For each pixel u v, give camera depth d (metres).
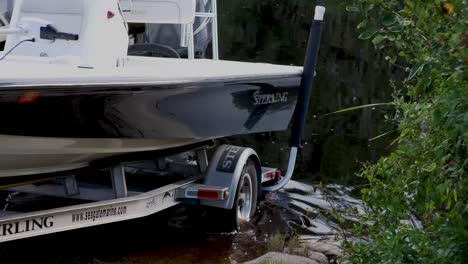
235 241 6.14
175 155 6.62
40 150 4.98
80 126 4.95
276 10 24.75
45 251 5.59
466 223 3.58
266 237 6.28
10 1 5.90
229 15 23.33
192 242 6.05
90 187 5.80
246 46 17.88
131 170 6.67
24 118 4.61
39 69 4.75
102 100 4.95
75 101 4.79
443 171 3.59
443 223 3.80
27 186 5.79
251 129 6.43
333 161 9.02
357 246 4.22
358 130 10.81
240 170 6.29
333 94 13.41
